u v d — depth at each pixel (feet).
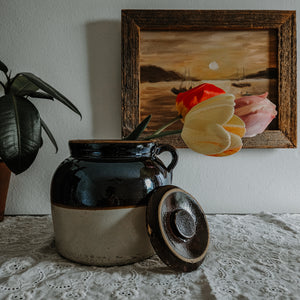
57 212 1.49
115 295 1.19
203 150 1.42
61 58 2.38
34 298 1.16
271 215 2.31
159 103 2.35
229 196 2.48
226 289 1.23
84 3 2.36
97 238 1.39
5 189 2.15
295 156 2.47
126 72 2.30
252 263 1.50
